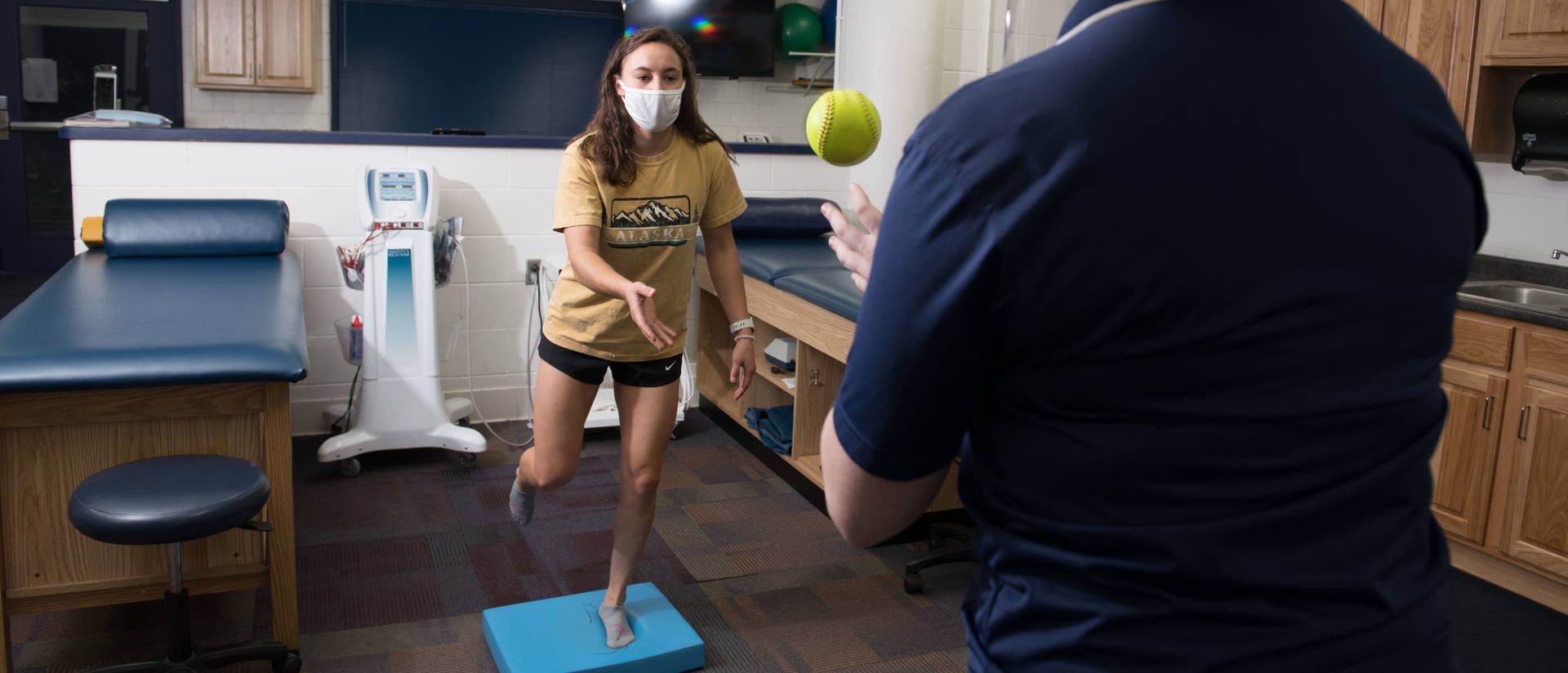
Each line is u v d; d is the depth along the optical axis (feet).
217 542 7.23
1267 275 2.18
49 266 21.57
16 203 21.20
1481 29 9.87
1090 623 2.39
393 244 11.40
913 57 13.89
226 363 6.73
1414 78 2.44
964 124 2.29
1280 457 2.27
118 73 21.21
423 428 11.69
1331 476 2.32
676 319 7.38
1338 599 2.36
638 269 7.10
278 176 12.09
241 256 10.78
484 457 12.28
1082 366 2.31
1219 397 2.23
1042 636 2.50
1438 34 10.27
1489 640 8.73
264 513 7.26
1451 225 2.40
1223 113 2.19
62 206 21.53
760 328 12.64
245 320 7.66
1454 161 2.44
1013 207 2.21
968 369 2.40
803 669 7.83
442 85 22.34
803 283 10.30
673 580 9.25
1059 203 2.18
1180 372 2.23
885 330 2.40
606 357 7.14
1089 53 2.27
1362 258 2.25
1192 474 2.28
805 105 23.50
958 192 2.27
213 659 7.07
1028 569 2.55
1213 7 2.28
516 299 13.39
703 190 7.22
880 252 2.44
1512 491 9.46
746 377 7.54
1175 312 2.19
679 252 7.21
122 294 8.45
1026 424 2.47
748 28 21.24
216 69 20.90
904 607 8.87
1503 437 9.51
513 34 22.58
